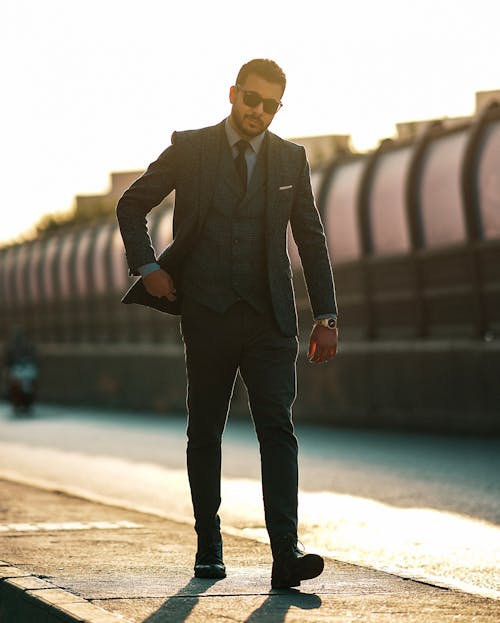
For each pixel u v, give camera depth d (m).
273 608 5.58
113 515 9.72
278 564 6.10
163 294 6.34
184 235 6.32
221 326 6.30
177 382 29.41
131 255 6.36
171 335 30.44
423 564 8.25
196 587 6.14
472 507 11.02
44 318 39.53
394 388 20.83
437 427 19.67
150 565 6.93
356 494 12.27
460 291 20.06
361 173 22.62
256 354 6.33
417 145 21.05
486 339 19.14
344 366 22.16
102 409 32.25
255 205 6.32
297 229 6.53
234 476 14.47
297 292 24.41
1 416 30.38
